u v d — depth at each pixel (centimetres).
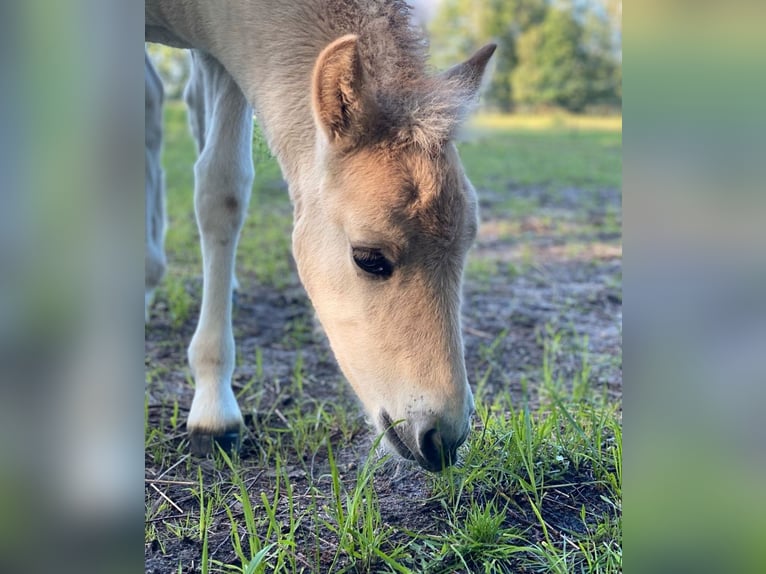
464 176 76
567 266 193
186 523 82
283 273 178
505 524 79
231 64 98
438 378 72
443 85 77
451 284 74
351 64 71
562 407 92
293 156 89
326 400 114
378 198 71
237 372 124
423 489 86
